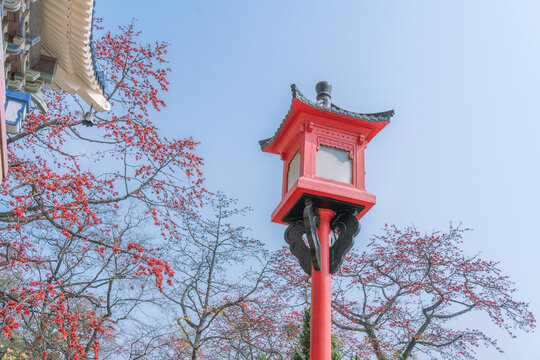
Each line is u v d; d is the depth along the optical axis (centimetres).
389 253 1844
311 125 582
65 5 657
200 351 1612
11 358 902
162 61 1445
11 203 925
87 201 1000
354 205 559
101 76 846
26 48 641
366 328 1698
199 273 1572
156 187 1251
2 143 539
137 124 1261
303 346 859
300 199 556
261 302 1630
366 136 613
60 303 841
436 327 1767
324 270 536
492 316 1709
